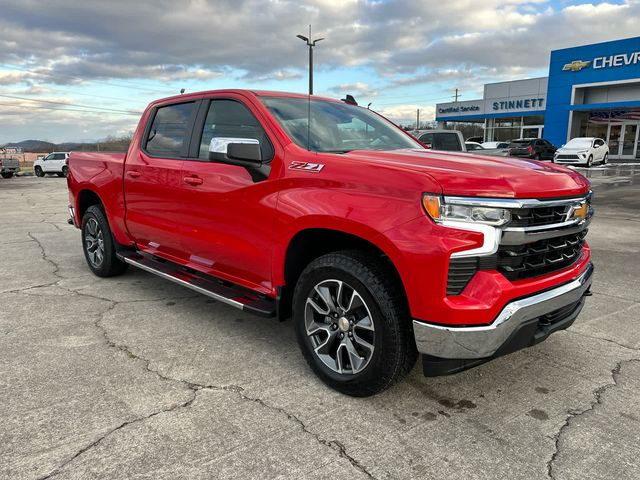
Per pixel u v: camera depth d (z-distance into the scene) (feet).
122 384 9.86
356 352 9.34
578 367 10.91
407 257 8.12
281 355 11.42
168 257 14.12
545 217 8.64
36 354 11.19
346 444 8.00
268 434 8.25
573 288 9.38
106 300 15.21
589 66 98.27
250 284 11.50
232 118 12.07
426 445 8.02
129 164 15.08
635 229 28.30
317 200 9.45
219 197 11.62
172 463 7.44
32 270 18.89
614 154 104.53
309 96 13.21
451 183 8.02
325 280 9.51
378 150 11.27
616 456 7.75
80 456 7.56
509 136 126.62
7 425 8.35
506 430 8.47
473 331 7.95
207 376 10.30
